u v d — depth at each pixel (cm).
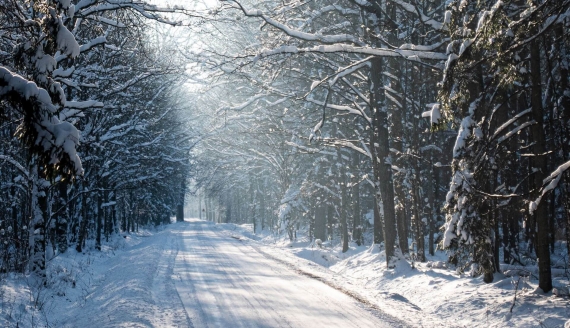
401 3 1548
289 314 980
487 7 1200
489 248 1174
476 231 1115
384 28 1869
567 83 1317
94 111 2036
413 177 2016
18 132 555
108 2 1365
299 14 1975
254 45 2005
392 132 2108
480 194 1091
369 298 1212
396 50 1475
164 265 1827
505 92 1203
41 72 624
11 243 1758
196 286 1339
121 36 1898
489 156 1194
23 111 550
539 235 1063
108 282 1496
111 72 1873
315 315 976
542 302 980
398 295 1262
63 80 1416
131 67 1817
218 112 2070
